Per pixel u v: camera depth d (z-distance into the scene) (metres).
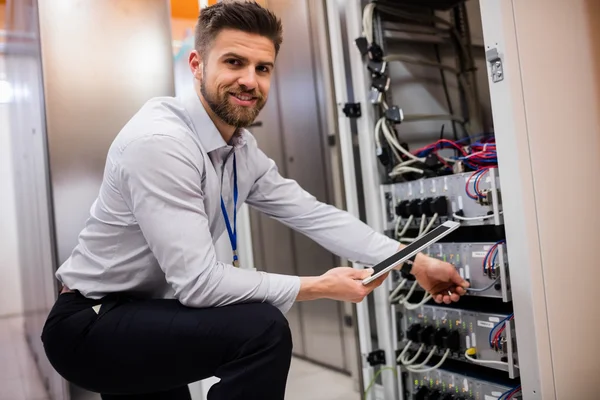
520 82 1.34
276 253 2.43
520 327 1.35
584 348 1.40
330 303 2.16
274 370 1.00
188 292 1.00
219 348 1.00
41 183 1.80
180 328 1.01
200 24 1.11
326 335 2.19
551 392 1.32
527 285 1.32
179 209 1.01
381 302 1.92
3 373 2.37
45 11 1.72
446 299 1.42
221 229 1.30
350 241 1.41
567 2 1.46
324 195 2.13
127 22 1.86
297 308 2.34
